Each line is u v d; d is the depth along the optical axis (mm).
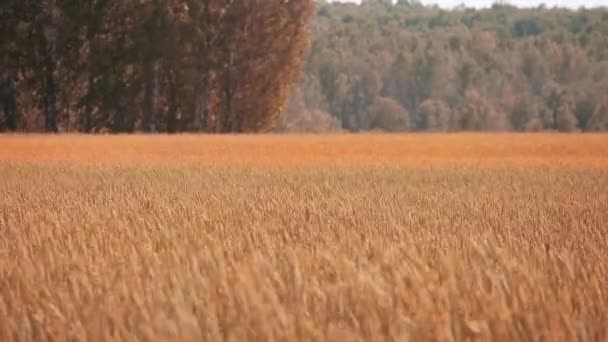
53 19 64500
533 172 25484
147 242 8445
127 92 67375
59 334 4844
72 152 38219
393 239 8922
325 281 5953
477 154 37125
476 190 18312
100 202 14742
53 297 5711
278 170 26625
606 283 6133
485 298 5309
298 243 8398
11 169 27297
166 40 67188
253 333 4637
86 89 68375
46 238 8789
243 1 70375
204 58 69500
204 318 4977
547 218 11852
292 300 5492
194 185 19938
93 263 7289
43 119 69312
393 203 14344
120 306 5402
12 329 5004
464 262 6844
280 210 12344
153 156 35625
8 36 64125
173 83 70938
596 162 31219
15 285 6277
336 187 19219
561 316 4816
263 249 7801
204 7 69438
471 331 4699
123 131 68562
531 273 6312
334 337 4395
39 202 14859
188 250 7711
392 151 39062
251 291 5199
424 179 22516
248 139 49000
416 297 5422
